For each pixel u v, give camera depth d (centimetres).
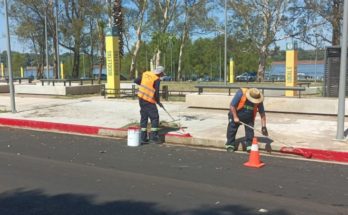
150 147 1048
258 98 951
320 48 3891
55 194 663
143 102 1088
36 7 5228
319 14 3559
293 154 955
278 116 1402
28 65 8375
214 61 8669
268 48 5250
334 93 1719
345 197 648
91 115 1509
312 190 684
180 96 2112
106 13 4994
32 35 5625
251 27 5159
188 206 605
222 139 1049
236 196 651
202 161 893
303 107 1433
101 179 749
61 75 5028
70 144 1088
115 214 575
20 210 595
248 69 8525
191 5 5712
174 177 762
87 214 577
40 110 1661
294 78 1988
